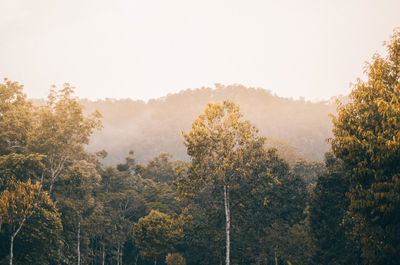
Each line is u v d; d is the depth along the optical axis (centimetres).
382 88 1428
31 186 2364
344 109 1614
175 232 3862
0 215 2175
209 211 3531
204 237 3694
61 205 3503
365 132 1412
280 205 3684
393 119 1280
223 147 2830
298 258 3097
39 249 2827
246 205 3294
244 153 2928
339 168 2808
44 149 3472
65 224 3569
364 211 1413
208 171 2833
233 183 3005
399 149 1252
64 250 3366
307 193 3975
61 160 3766
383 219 1350
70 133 3588
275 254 3403
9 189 2416
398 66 1466
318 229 2850
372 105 1485
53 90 3647
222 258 3519
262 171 3428
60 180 3872
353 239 1947
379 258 1305
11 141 3562
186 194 2853
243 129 2894
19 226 2419
